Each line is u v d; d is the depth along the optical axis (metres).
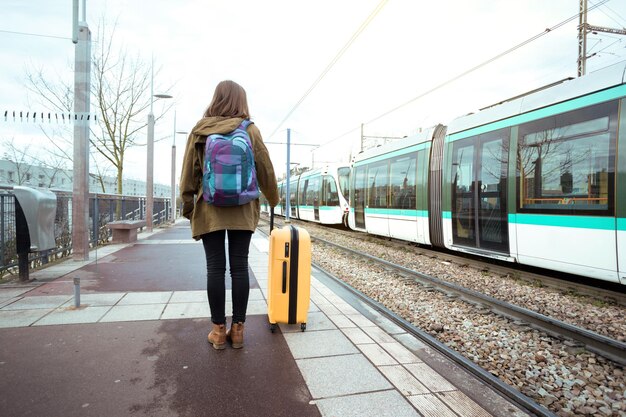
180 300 4.50
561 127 6.33
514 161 7.21
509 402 2.57
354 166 15.02
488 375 2.88
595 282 7.22
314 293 5.25
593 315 5.13
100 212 10.44
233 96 3.11
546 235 6.52
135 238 11.20
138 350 3.05
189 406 2.29
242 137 2.86
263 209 38.50
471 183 8.36
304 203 23.52
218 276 3.06
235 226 2.91
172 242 10.91
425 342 3.63
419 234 10.43
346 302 4.82
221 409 2.27
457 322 4.77
